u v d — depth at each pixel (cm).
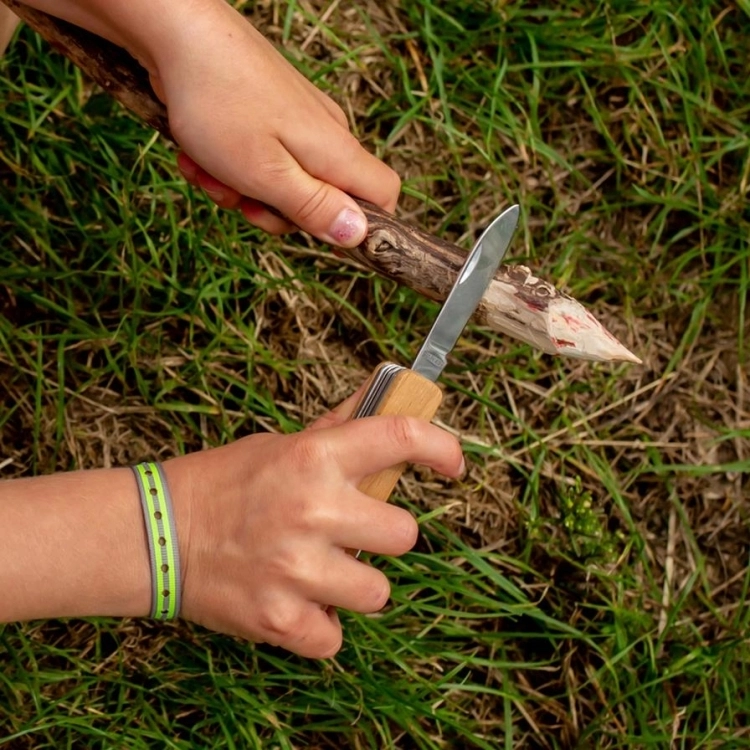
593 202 84
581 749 80
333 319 82
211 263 80
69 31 63
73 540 63
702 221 82
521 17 82
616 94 84
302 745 79
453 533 81
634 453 83
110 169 78
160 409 79
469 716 80
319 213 63
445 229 83
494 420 82
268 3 80
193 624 78
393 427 63
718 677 81
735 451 84
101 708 77
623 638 80
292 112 62
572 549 81
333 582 64
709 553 83
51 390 79
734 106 84
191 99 61
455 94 82
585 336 64
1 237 79
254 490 63
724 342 84
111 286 80
